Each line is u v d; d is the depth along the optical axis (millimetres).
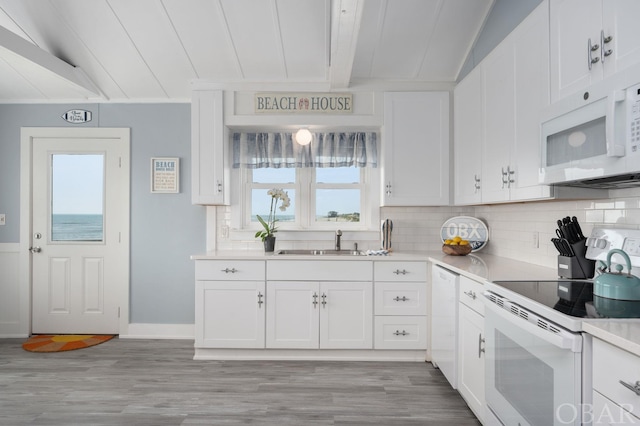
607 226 2055
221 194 3465
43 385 2773
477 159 2908
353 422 2314
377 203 3771
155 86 3664
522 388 1610
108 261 3863
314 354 3279
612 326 1228
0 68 3311
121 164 3832
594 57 1630
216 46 3215
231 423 2295
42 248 3854
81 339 3711
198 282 3258
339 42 2617
